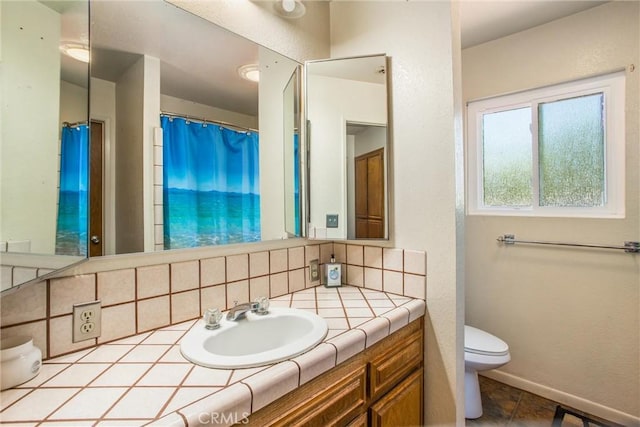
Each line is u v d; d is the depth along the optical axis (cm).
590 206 186
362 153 148
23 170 70
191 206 113
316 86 154
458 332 126
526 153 210
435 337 130
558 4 175
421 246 133
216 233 119
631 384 168
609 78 178
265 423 69
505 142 219
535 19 189
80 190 84
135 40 100
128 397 62
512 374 209
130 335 93
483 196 228
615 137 177
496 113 222
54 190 77
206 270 112
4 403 60
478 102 227
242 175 130
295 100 150
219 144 123
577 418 176
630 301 168
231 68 126
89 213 87
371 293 142
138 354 81
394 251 141
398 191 140
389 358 110
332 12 167
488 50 216
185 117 113
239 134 129
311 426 79
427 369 132
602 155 182
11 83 69
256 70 134
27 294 76
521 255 204
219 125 123
